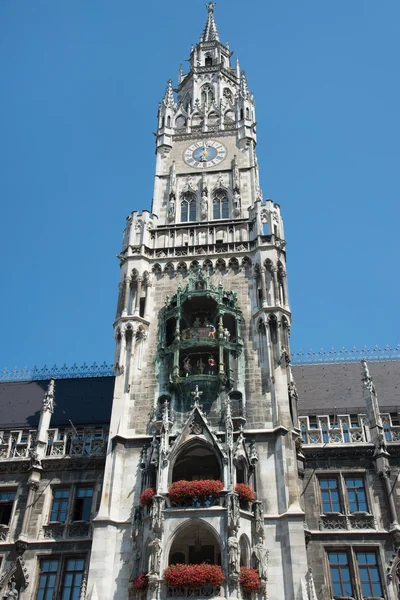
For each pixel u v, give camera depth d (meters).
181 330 45.75
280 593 34.25
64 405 50.94
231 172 57.31
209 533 36.94
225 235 50.97
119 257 50.12
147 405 42.06
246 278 47.69
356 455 42.19
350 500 40.81
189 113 63.59
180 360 43.94
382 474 41.03
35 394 53.31
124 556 36.31
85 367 56.75
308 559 38.25
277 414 40.06
